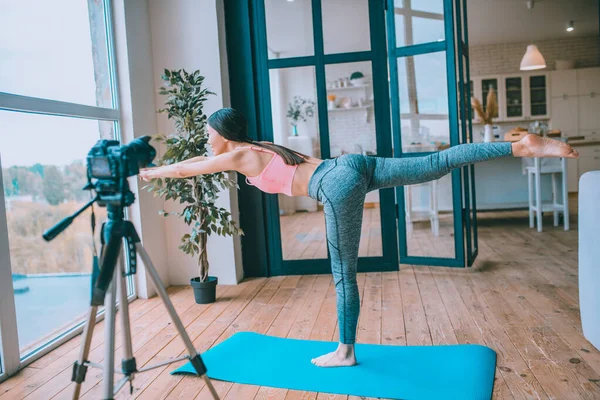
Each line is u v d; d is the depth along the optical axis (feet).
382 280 14.11
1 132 8.96
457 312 11.02
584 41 33.47
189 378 8.21
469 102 15.71
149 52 13.84
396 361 8.45
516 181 21.76
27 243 9.53
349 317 8.27
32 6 9.84
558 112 33.01
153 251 13.62
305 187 8.10
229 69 14.83
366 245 15.29
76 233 11.10
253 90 14.79
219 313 11.75
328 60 14.66
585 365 8.04
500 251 16.99
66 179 10.78
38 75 9.94
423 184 15.20
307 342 9.54
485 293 12.34
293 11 14.62
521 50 34.27
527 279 13.41
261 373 8.25
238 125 8.32
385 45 14.66
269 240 15.23
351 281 8.24
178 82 11.94
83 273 11.31
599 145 31.24
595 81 32.35
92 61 11.86
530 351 8.73
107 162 5.76
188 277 14.51
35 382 8.39
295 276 15.12
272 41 14.74
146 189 13.29
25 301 9.42
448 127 14.44
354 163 7.86
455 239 14.83
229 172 14.38
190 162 8.16
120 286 5.98
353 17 14.57
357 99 14.89
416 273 14.67
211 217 12.16
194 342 9.90
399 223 15.28
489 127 21.67
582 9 27.09
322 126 14.90
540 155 6.82
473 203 15.87
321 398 7.37
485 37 32.45
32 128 9.78
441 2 14.17
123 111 12.80
